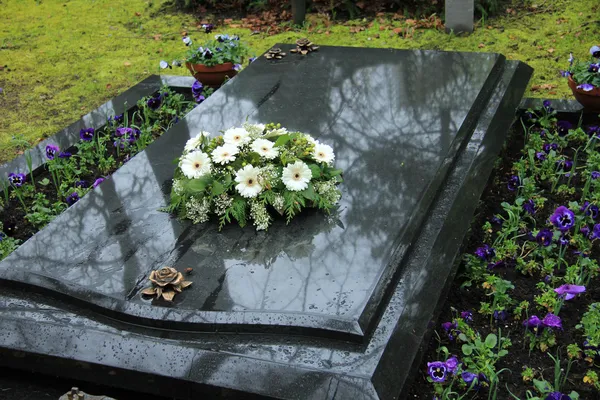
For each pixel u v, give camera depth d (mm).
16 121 5625
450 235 3268
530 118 4824
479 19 6723
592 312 3102
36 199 4285
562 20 6547
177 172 3375
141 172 3633
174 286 2814
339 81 4547
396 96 4301
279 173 3234
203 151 3391
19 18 7742
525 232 3844
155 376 2613
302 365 2533
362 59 4879
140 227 3211
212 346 2643
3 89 6156
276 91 4469
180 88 5500
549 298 3230
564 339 3160
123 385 2697
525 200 4004
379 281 2824
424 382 2951
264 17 7270
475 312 3338
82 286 2863
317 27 6906
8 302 2912
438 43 6336
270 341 2643
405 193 3365
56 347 2734
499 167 4277
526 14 6738
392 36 6562
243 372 2543
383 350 2590
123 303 2775
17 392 2795
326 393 2441
